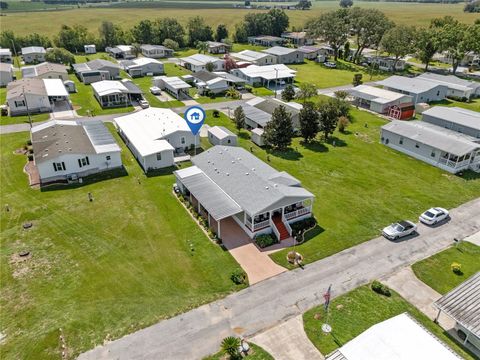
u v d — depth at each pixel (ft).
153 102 251.19
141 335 80.84
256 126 196.85
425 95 252.62
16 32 500.74
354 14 391.04
